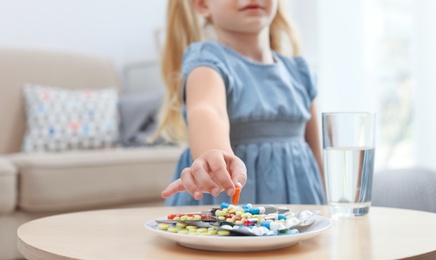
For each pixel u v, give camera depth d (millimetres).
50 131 2441
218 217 640
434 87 2502
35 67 2578
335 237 648
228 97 1125
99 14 2949
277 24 1417
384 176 1179
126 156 2055
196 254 572
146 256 563
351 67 2889
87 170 1952
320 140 1331
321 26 2971
